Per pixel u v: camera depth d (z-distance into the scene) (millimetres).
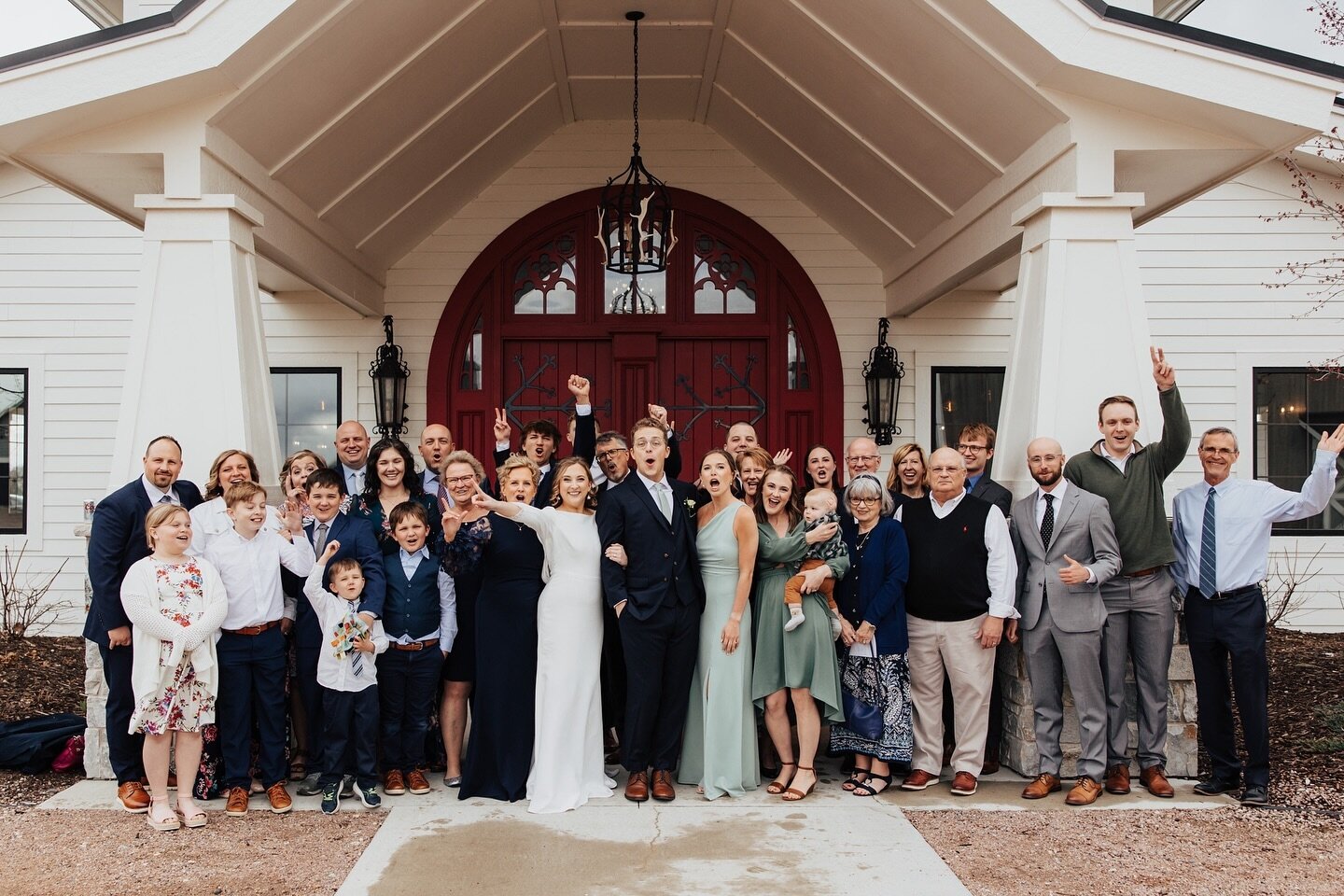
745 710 5094
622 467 5398
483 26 6484
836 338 8750
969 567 5059
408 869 4090
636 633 4895
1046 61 5230
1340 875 4051
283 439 8625
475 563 4809
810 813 4762
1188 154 5539
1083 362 5418
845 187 7879
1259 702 4852
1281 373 8648
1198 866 4141
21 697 6719
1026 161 5918
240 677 4738
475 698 4992
